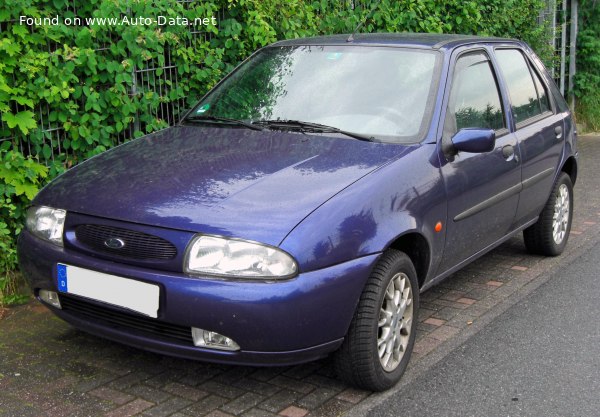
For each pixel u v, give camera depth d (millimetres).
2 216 4996
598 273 5613
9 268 4934
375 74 4426
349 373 3529
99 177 3779
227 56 6613
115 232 3363
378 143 3980
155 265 3252
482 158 4426
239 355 3203
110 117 5656
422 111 4164
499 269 5711
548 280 5445
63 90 5086
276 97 4531
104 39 5445
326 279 3195
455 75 4473
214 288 3107
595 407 3545
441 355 4121
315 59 4703
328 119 4238
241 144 4051
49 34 5059
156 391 3631
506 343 4297
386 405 3531
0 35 4836
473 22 9344
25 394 3580
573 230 6898
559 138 5688
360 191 3465
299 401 3549
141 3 5602
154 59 5949
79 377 3770
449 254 4199
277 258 3111
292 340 3174
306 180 3523
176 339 3293
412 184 3744
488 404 3564
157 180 3615
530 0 10867
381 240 3432
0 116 4930
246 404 3512
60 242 3574
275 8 6734
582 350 4207
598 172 9617
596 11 13008
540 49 11414
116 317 3443
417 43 4613
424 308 4863
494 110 4867
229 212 3264
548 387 3750
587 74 12938
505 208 4820
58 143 5312
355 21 7617
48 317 4582
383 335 3611
